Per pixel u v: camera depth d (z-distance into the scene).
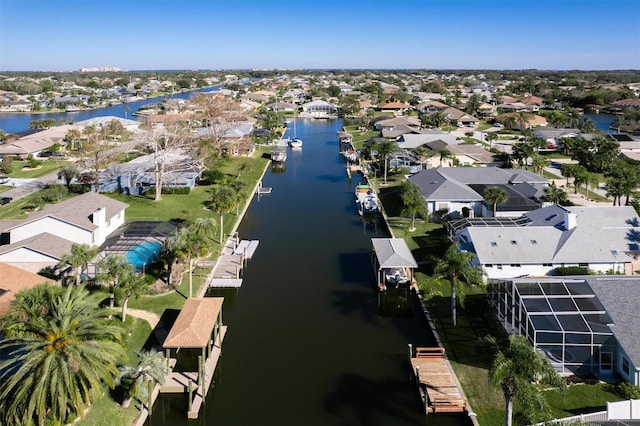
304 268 66.56
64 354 32.41
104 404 37.19
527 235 60.28
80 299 37.62
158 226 69.31
